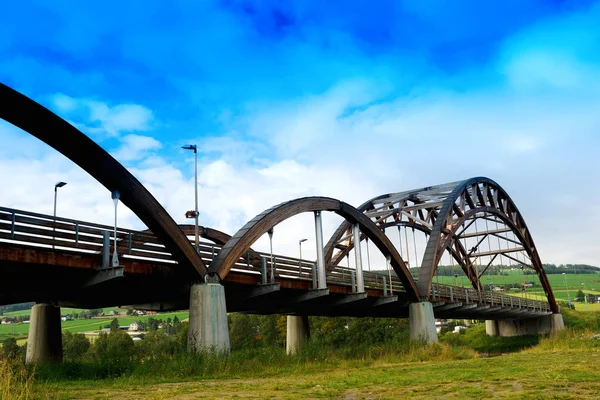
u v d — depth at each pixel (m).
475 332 87.00
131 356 22.36
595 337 39.91
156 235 22.02
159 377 18.88
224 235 38.50
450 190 54.09
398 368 23.09
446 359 30.59
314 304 34.56
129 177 20.19
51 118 17.67
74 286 20.64
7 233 17.00
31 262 17.59
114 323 127.69
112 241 22.22
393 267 38.91
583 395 11.15
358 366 25.41
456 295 48.47
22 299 26.38
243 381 17.55
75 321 168.88
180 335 80.50
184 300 27.78
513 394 11.63
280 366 23.73
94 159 19.09
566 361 22.09
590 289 192.12
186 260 22.59
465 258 70.62
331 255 47.06
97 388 15.41
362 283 34.84
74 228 19.06
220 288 23.81
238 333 96.75
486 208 59.66
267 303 32.34
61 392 14.05
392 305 42.81
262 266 27.45
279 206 28.61
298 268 30.83
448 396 11.98
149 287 24.20
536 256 73.62
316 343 27.97
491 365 22.36
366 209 56.25
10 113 17.02
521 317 74.12
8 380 12.03
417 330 40.66
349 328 91.06
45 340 26.52
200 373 19.89
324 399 12.14
